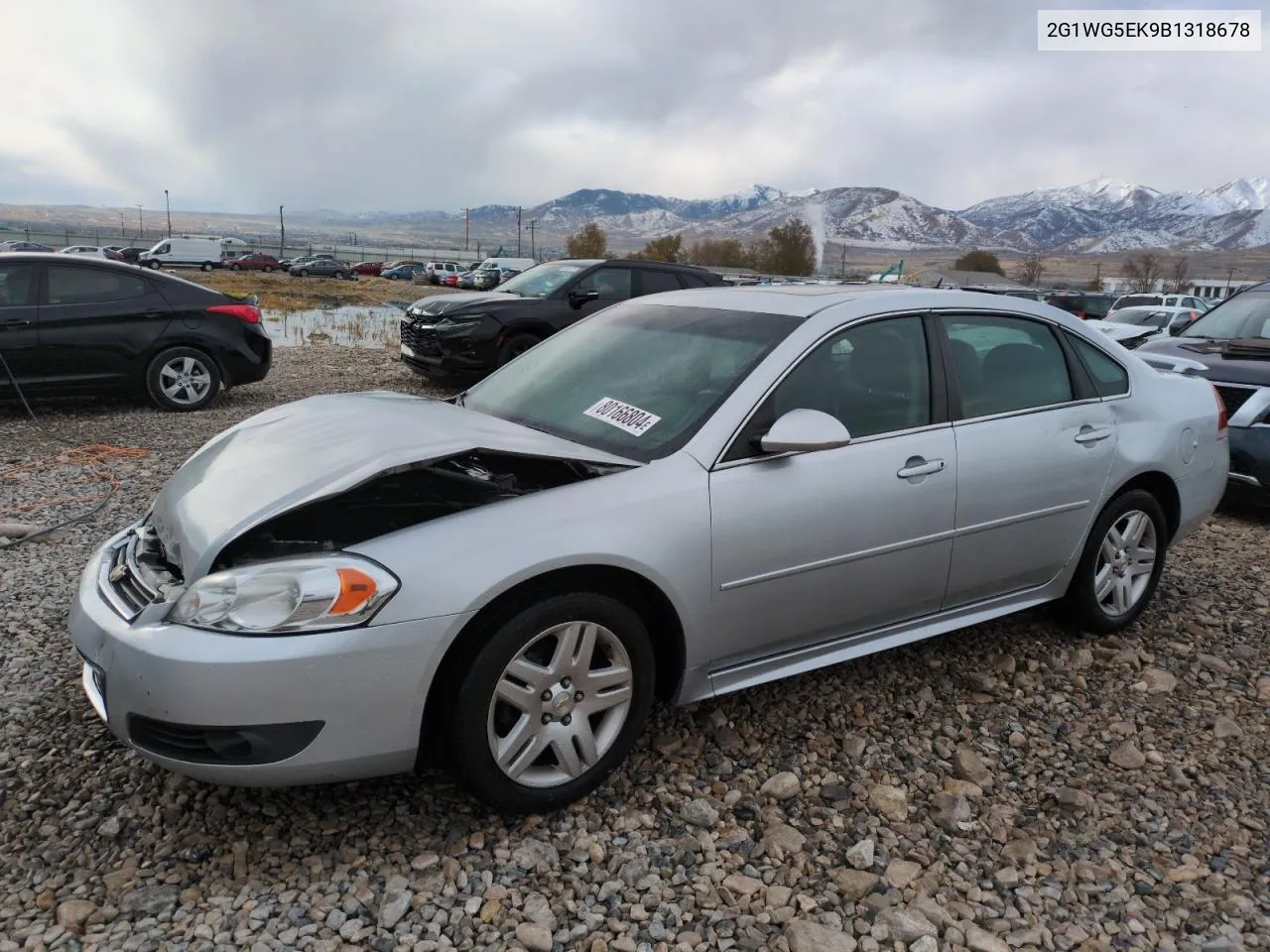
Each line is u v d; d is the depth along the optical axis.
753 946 2.31
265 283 54.78
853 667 3.84
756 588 3.04
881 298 3.57
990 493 3.56
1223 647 4.15
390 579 2.46
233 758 2.41
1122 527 4.16
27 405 8.08
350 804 2.83
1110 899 2.52
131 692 2.45
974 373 3.67
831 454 3.19
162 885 2.46
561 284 10.34
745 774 3.05
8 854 2.57
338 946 2.27
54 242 114.62
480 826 2.74
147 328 8.50
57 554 4.81
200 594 2.47
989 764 3.17
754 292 3.88
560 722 2.75
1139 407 4.16
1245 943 2.37
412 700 2.48
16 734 3.12
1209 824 2.87
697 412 3.14
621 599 2.90
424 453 2.82
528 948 2.28
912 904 2.47
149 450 7.22
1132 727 3.43
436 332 9.81
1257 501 6.24
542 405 3.59
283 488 2.78
